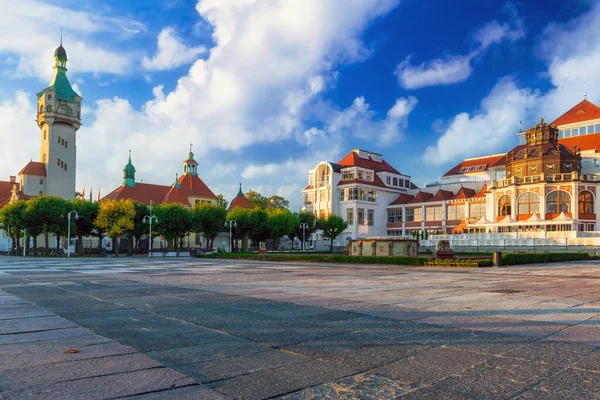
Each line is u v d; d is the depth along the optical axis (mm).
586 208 64188
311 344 7422
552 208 65312
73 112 93312
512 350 6949
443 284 17625
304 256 40906
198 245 90250
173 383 5496
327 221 80250
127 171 96875
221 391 5234
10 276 22500
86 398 5000
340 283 18188
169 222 65812
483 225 66812
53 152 90750
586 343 7367
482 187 82375
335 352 6910
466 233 64312
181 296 13836
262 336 8023
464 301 12367
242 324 9125
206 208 73250
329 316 10016
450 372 5898
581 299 12703
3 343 7520
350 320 9516
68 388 5309
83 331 8508
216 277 21750
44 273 24844
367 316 9992
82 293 14773
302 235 81000
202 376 5770
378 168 95938
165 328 8758
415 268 29500
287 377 5738
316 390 5270
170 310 11008
